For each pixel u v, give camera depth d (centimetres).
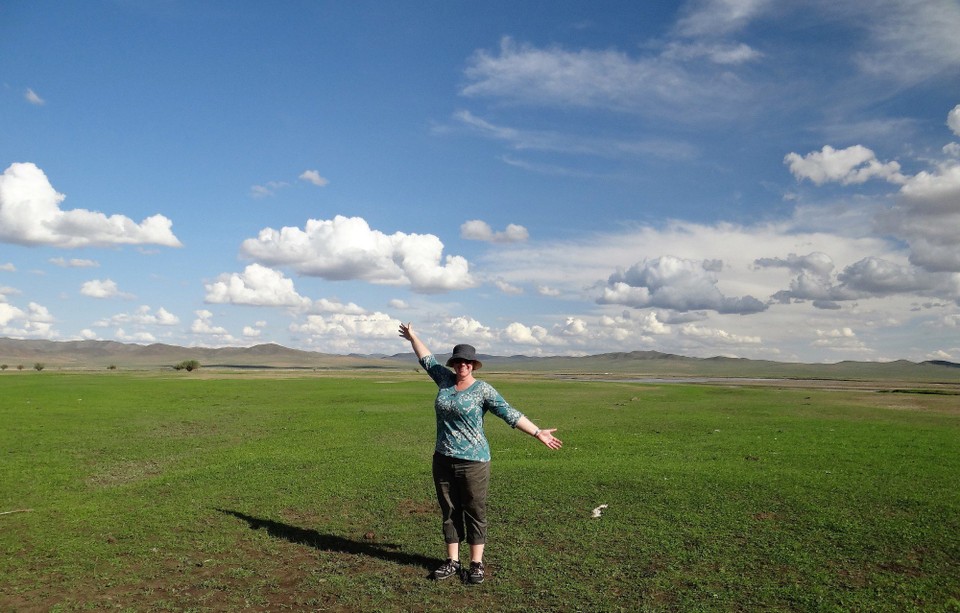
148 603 699
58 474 1477
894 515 1053
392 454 1772
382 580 767
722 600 696
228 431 2339
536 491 1239
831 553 855
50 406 3212
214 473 1477
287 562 837
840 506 1115
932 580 758
